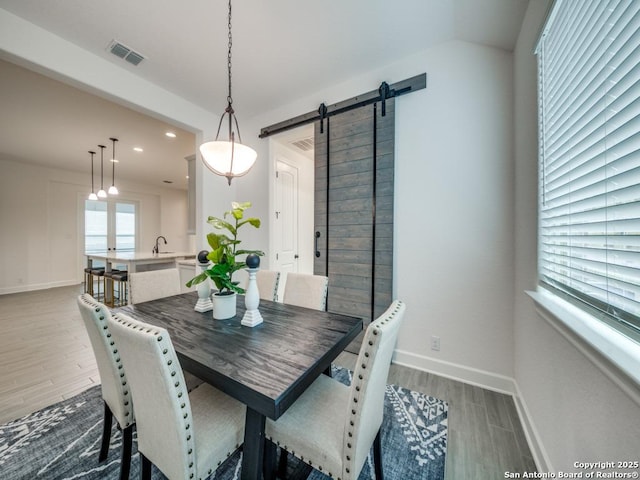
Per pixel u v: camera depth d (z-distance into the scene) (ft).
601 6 2.94
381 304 7.82
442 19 6.12
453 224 6.89
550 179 4.43
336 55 7.46
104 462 4.32
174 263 15.60
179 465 2.79
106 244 22.38
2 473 4.10
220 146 5.53
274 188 11.21
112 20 6.19
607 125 2.83
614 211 2.70
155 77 8.46
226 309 5.05
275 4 5.78
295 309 5.79
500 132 6.35
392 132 7.60
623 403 2.28
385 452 4.56
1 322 11.30
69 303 14.52
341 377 6.98
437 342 7.10
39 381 6.79
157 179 23.18
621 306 2.58
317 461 3.09
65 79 6.95
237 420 3.50
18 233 17.80
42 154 16.15
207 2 5.72
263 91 9.27
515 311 6.06
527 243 5.34
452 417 5.42
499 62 6.37
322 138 9.04
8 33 5.90
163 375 2.62
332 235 8.77
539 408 4.35
